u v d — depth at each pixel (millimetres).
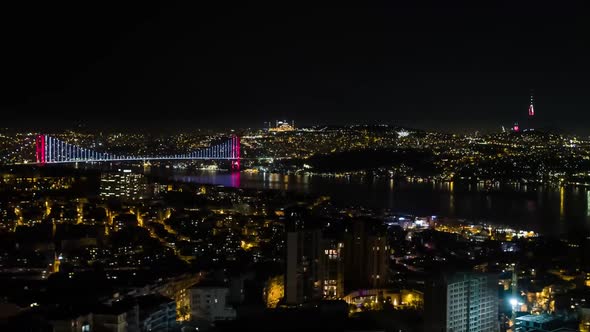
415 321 192875
